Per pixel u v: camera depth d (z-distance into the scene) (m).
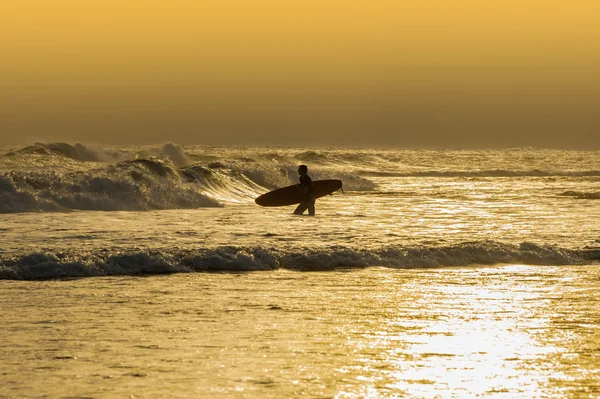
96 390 22.05
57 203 81.75
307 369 24.59
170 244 53.00
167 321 31.62
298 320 32.28
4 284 39.44
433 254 50.06
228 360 25.52
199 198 91.88
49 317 32.00
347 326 31.22
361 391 22.38
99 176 89.25
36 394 21.59
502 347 27.94
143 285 40.12
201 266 45.56
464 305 36.16
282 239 57.38
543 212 86.12
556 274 45.91
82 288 38.94
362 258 48.62
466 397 21.98
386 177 185.12
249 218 75.75
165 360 25.42
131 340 28.17
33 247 50.56
